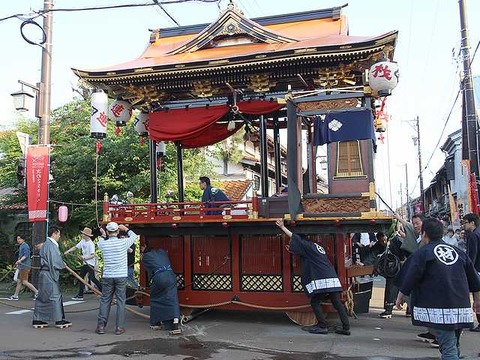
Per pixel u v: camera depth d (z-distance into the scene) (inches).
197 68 371.9
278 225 325.1
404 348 277.6
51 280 348.8
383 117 443.2
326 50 341.7
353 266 358.0
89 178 629.3
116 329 324.8
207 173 684.7
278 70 373.4
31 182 503.2
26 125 777.6
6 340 306.8
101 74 388.5
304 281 318.3
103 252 331.0
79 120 711.7
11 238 716.7
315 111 343.0
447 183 1270.9
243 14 419.2
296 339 303.1
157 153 474.6
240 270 360.5
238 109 395.9
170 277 329.7
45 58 525.0
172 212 370.3
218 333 323.6
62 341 303.0
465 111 596.7
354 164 355.3
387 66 323.6
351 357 259.0
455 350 206.4
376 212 324.5
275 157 451.5
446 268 204.4
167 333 325.1
